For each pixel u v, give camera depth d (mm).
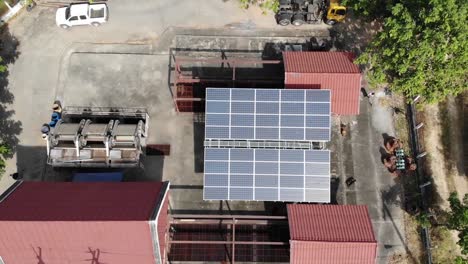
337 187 35062
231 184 31156
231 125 32125
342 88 33469
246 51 39188
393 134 36375
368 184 35125
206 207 34656
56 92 37781
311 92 32250
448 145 36281
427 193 34938
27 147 36312
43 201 28094
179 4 40656
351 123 36719
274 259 31797
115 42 39406
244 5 39594
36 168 35688
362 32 39656
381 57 32312
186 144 36281
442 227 34062
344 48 39219
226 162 31438
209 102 32406
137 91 37750
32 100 37562
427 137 36500
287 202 33625
